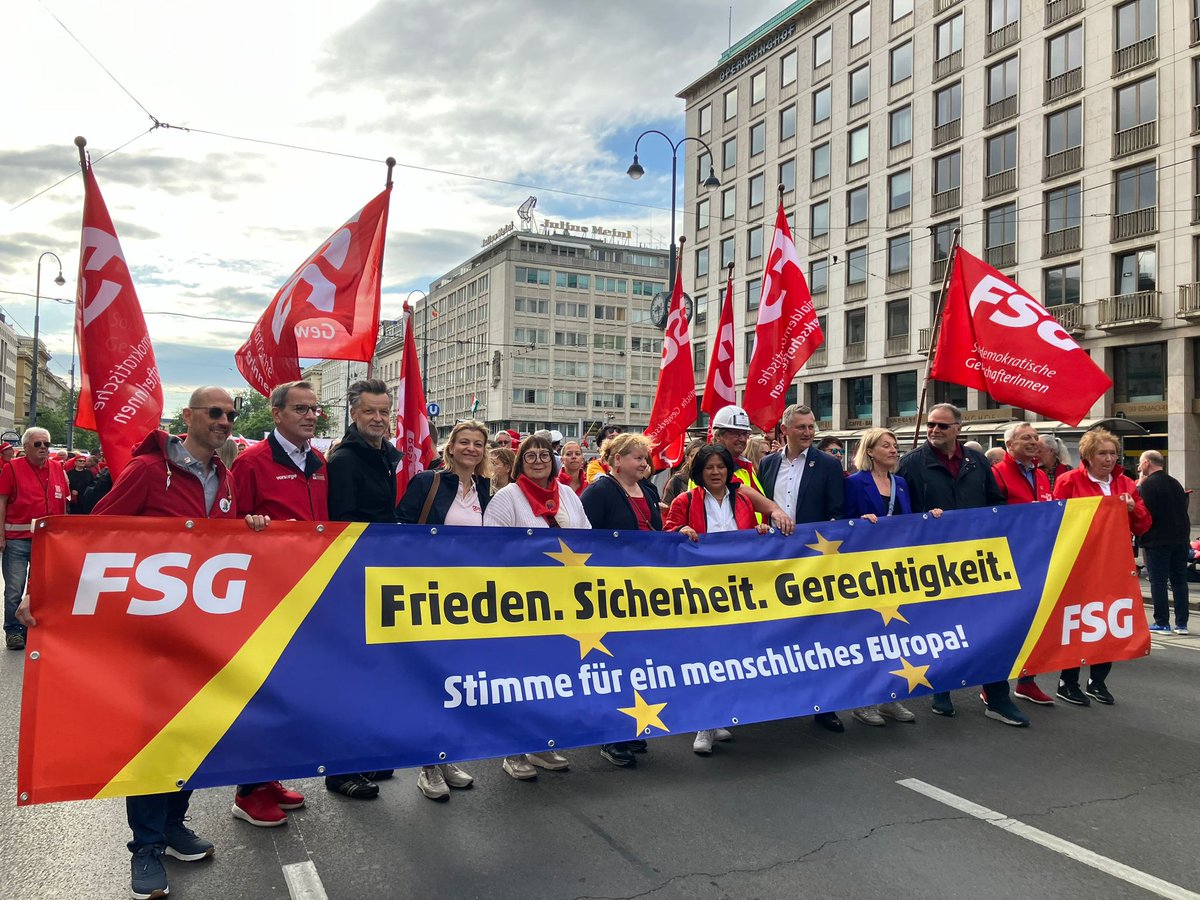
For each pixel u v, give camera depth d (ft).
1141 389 90.84
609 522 17.29
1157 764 16.10
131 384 15.81
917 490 19.98
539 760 15.99
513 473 16.07
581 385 272.10
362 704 12.90
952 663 18.03
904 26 117.60
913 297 116.67
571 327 271.69
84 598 11.43
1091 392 21.91
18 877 11.69
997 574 18.92
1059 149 97.60
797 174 136.87
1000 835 12.86
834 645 17.11
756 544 16.97
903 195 118.21
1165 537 30.48
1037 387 22.43
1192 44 84.28
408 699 13.26
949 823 13.30
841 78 128.36
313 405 14.05
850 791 14.70
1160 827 13.16
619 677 14.99
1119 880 11.45
